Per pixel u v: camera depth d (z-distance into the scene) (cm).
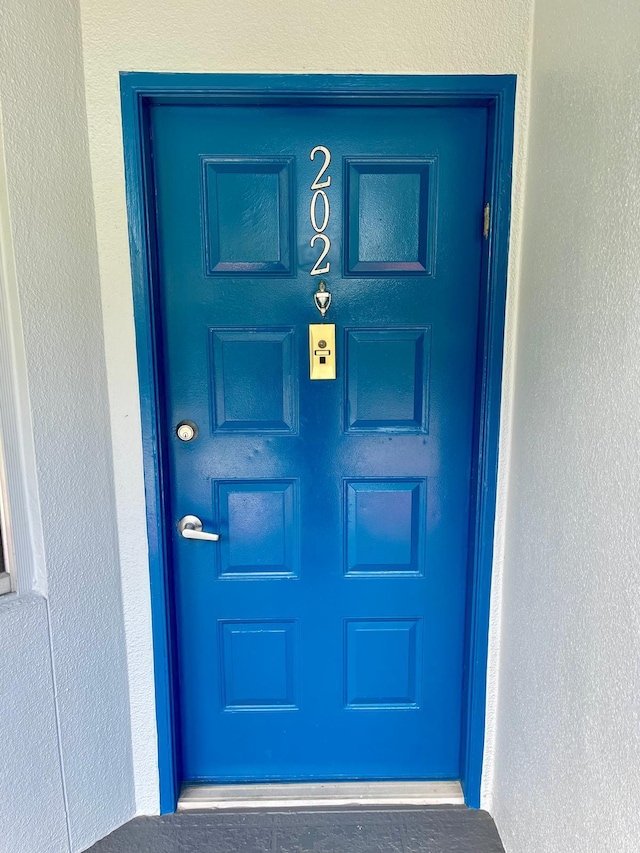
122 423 162
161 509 168
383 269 166
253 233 164
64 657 155
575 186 122
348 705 189
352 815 180
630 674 100
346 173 161
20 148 135
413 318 168
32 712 148
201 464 174
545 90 137
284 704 189
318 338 167
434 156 161
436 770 192
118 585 168
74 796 161
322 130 159
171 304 166
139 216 153
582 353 118
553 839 133
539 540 141
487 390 162
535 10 143
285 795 187
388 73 148
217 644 184
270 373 171
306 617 184
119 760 173
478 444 168
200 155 159
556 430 131
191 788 190
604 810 109
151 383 161
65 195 145
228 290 166
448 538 180
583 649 118
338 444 175
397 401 172
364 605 183
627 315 102
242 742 191
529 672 148
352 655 187
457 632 185
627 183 101
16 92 133
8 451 142
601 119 110
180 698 187
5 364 139
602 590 110
